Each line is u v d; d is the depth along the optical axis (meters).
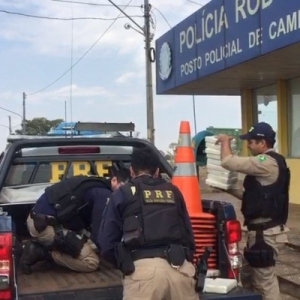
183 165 4.80
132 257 3.63
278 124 12.96
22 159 5.53
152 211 3.69
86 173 5.70
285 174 5.02
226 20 11.02
